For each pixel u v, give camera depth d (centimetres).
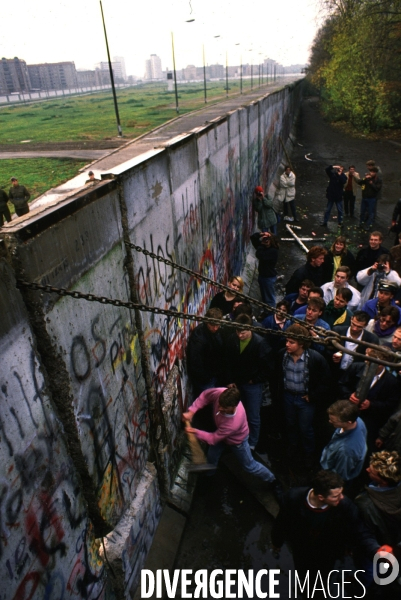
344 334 555
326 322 590
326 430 586
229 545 448
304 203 1603
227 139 777
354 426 414
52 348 237
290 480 520
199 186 581
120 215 333
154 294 414
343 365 544
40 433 235
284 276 1048
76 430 267
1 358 201
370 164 1273
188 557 437
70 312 260
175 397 483
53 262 240
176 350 498
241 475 520
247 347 506
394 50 2853
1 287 201
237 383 531
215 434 466
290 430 530
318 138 3055
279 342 571
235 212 905
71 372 262
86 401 283
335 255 780
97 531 317
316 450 559
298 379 496
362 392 462
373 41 2711
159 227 423
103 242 304
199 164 575
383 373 468
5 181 1225
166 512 455
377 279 687
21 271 214
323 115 4353
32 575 229
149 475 411
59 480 256
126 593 356
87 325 283
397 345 469
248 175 1083
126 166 350
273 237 798
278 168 2052
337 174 1273
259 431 585
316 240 1238
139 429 390
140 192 369
